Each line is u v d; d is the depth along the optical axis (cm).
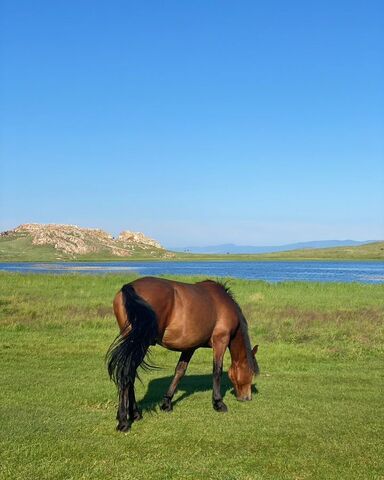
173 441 650
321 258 16888
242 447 637
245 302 2309
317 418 760
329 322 1712
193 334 750
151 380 1012
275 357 1227
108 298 2341
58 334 1466
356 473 564
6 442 627
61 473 547
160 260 16788
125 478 538
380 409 811
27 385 918
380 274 6906
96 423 711
